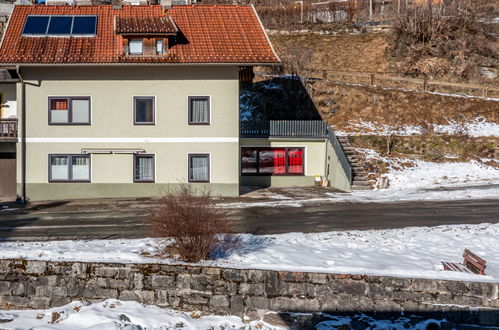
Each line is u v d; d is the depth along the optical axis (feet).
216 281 38.04
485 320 34.99
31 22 77.71
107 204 69.10
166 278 38.55
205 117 75.92
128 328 34.37
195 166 76.18
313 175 88.99
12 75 73.92
